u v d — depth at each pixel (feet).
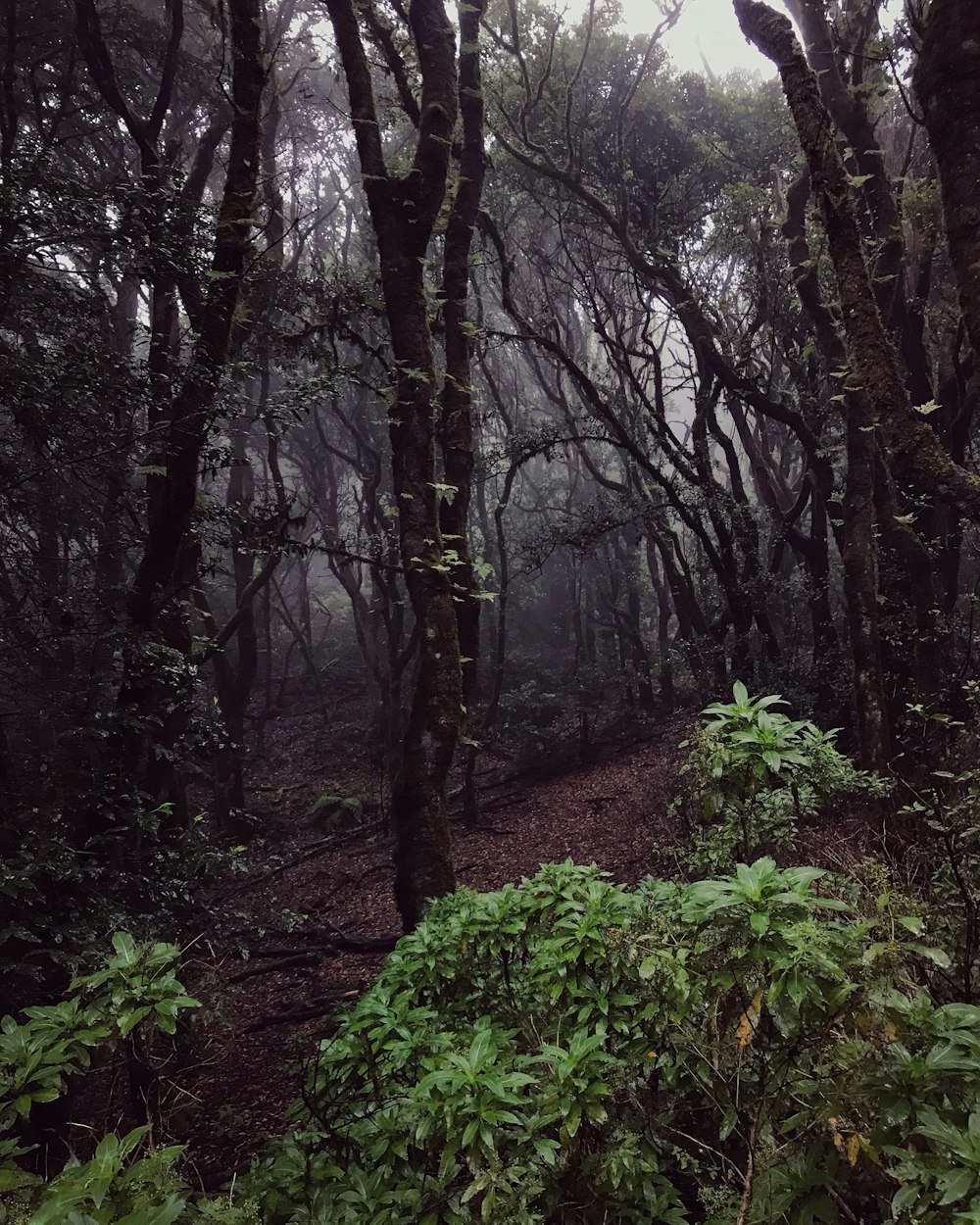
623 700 52.65
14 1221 4.07
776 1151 5.63
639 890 8.93
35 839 12.42
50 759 14.51
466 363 20.18
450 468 19.36
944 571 27.81
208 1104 16.61
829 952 5.66
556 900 8.41
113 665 17.07
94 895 13.16
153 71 32.83
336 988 24.02
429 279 30.45
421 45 19.47
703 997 6.21
